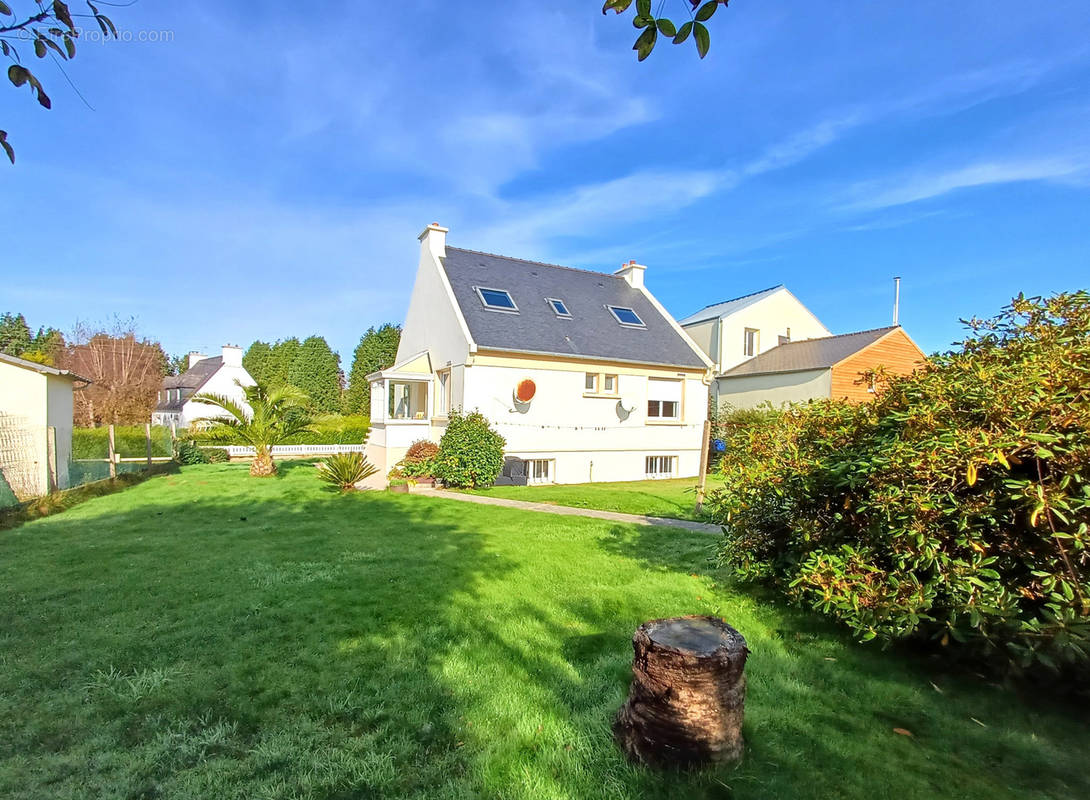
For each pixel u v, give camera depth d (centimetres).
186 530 757
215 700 290
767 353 2278
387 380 1495
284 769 230
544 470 1491
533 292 1669
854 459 377
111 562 578
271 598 459
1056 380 296
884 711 282
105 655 346
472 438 1265
